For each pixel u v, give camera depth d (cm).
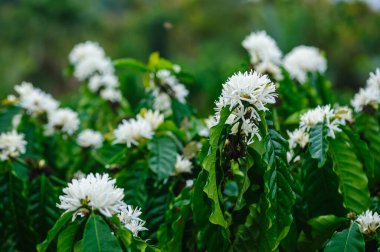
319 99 119
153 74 116
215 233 82
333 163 87
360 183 86
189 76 118
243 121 75
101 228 71
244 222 81
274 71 111
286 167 77
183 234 89
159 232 89
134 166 98
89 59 136
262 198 78
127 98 149
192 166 97
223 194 91
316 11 434
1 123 119
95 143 117
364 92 100
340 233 79
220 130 75
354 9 303
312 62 122
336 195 87
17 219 99
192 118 114
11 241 99
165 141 98
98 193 72
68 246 75
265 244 78
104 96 134
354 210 87
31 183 103
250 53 117
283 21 439
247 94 74
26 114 121
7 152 100
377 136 99
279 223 77
